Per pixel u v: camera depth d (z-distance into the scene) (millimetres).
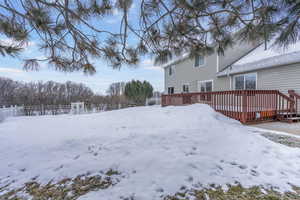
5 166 2463
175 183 1812
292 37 1537
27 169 2361
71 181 2006
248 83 7934
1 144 3400
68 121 5711
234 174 1978
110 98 14719
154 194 1668
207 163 2172
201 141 2859
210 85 10500
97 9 2207
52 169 2291
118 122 4938
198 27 2393
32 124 5410
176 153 2441
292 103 5676
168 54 2680
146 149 2625
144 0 2203
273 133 3928
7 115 7668
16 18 2096
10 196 1805
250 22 1929
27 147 3141
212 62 10250
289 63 5973
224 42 2379
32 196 1784
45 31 2246
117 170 2139
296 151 2611
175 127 3969
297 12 1373
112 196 1665
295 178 1916
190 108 5730
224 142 2809
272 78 6789
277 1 1493
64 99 13367
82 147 2957
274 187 1758
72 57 2684
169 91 15617
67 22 2352
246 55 9211
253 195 1635
